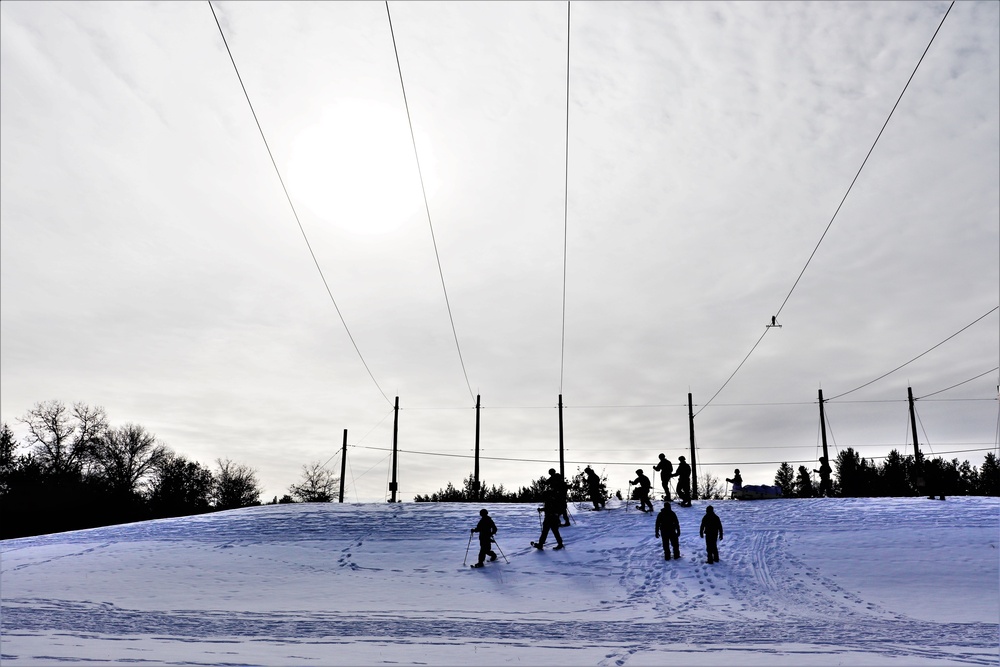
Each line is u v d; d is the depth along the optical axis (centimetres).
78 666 1148
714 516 2252
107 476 7431
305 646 1344
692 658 1232
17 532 5709
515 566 2298
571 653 1280
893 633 1462
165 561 2530
